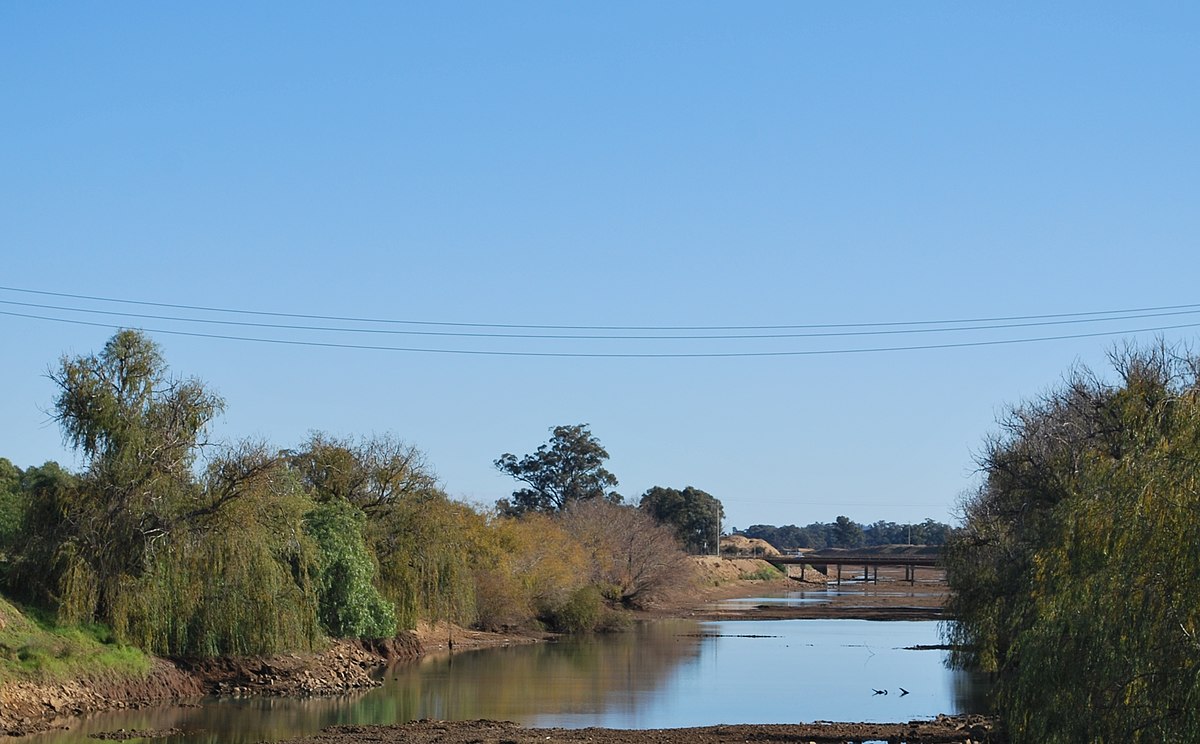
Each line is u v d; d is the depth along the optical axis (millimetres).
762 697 51625
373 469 69875
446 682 56469
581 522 128875
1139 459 23797
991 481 51312
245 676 51250
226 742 38375
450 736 39375
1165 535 21609
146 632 48938
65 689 43406
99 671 45344
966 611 52719
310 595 55656
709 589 169375
